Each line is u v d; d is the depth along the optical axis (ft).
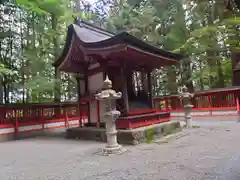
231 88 41.63
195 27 51.62
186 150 17.42
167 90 64.80
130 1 61.77
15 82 40.19
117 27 57.06
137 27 55.62
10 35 38.27
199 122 39.86
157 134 24.62
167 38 53.93
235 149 16.84
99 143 23.53
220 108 43.45
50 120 40.86
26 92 45.55
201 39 45.78
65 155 18.54
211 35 45.96
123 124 23.40
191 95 32.45
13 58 40.75
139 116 24.93
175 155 15.97
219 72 54.34
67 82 52.29
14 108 34.09
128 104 26.32
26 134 35.04
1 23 39.81
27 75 41.55
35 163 16.42
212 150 16.90
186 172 11.93
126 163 14.58
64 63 28.71
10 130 33.01
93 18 63.31
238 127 30.17
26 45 41.88
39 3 38.47
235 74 47.06
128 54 24.29
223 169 12.11
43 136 34.71
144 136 22.53
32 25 42.60
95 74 28.73
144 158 15.66
